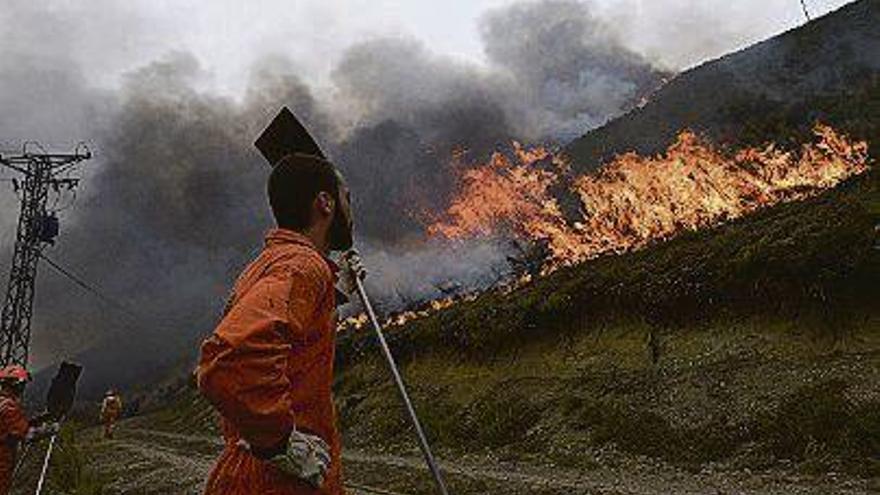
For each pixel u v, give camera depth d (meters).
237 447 2.13
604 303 17.06
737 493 8.76
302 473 1.97
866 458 9.08
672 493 9.08
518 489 10.09
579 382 15.65
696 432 11.56
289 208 2.38
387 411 20.45
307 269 2.16
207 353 1.91
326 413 2.17
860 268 12.38
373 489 11.38
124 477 15.82
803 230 13.88
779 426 10.57
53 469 16.06
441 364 21.08
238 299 2.15
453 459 14.36
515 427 15.09
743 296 14.15
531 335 18.39
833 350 12.30
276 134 2.61
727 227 17.75
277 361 1.92
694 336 14.67
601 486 9.87
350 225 2.52
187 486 13.04
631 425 12.58
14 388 7.71
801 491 8.49
